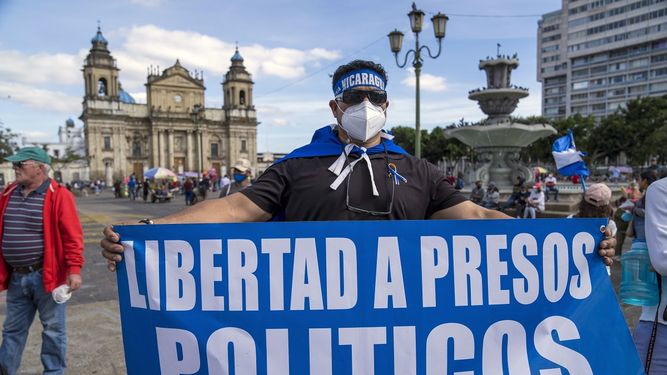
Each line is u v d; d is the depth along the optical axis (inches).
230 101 3255.4
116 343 173.5
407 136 2714.1
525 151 2202.3
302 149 82.5
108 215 766.5
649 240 87.4
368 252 75.6
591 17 4010.8
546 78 4662.9
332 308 75.1
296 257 75.3
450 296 76.7
